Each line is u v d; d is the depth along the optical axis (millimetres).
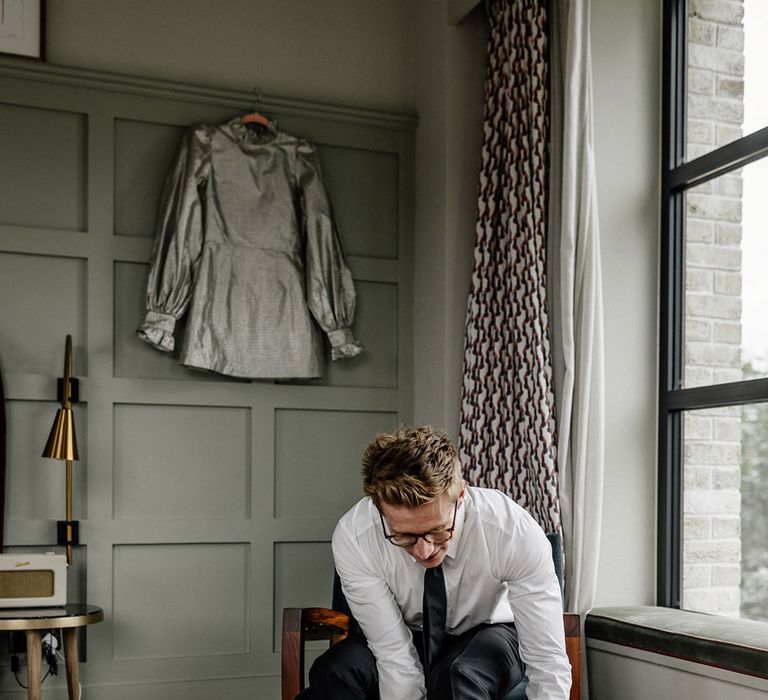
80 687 3180
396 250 3814
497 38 3330
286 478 3588
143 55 3523
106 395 3348
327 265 3557
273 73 3699
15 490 3238
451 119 3541
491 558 2178
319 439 3643
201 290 3395
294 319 3523
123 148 3457
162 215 3389
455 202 3529
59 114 3391
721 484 2848
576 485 2850
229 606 3463
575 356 2904
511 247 3086
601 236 3084
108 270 3385
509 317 3096
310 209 3564
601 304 2904
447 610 2301
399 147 3826
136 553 3365
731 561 2797
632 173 3131
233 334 3432
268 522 3523
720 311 2904
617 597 3020
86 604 3250
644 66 3168
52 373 3311
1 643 3176
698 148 3037
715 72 2982
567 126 2893
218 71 3621
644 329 3111
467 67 3574
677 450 3043
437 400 3553
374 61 3840
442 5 3609
